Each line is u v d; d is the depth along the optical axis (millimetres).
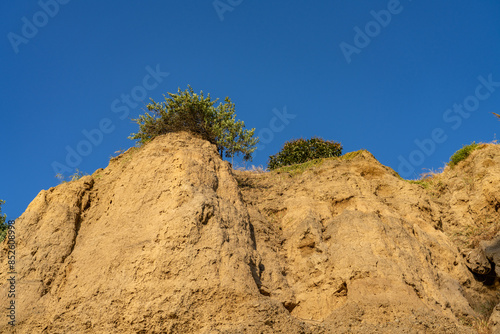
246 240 10203
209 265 8930
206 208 9953
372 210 11992
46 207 10898
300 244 11195
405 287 9602
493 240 11750
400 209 12953
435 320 8875
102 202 11227
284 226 12141
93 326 8398
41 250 9891
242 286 8742
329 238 11195
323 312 9672
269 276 10070
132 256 9242
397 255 10516
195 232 9422
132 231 9844
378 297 9258
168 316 8172
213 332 7961
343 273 10000
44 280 9453
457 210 13859
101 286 8938
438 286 10477
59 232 10266
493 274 11414
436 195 14969
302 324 8461
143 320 8188
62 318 8688
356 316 8836
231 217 10383
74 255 9930
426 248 11484
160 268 8828
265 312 8336
